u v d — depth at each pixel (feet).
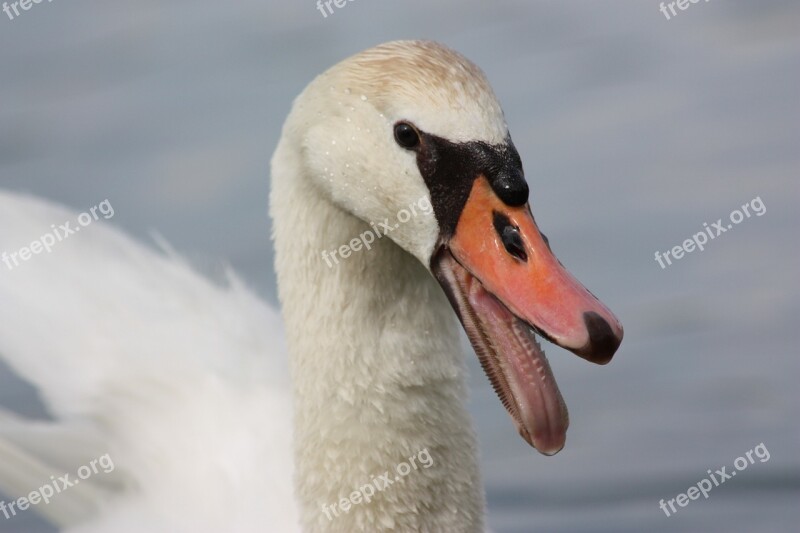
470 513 32.17
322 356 31.65
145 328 43.68
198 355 43.50
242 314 44.75
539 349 28.78
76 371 43.24
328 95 30.04
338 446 31.81
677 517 44.78
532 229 28.58
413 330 31.27
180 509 41.27
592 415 49.75
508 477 47.37
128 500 42.37
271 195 32.12
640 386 50.83
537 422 28.32
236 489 41.04
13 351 43.39
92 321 43.55
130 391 43.14
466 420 32.14
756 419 48.88
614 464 47.47
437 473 31.73
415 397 31.45
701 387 50.44
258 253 56.95
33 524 46.16
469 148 28.66
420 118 28.89
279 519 39.70
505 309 28.94
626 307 54.19
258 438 41.88
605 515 45.03
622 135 62.39
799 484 45.78
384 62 29.55
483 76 29.17
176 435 42.57
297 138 30.83
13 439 42.19
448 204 28.94
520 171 28.73
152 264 44.91
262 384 43.24
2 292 43.65
